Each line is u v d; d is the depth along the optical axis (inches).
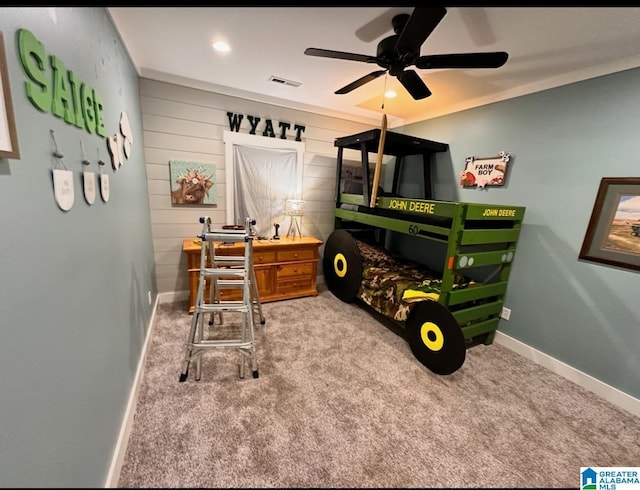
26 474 27.9
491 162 108.5
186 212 124.4
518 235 99.5
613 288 78.3
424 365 90.0
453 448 61.5
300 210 136.3
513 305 103.1
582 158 83.1
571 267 87.0
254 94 124.2
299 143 139.6
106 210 55.6
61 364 35.4
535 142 94.7
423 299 91.3
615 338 78.3
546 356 93.6
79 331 41.0
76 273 40.9
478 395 78.6
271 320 115.7
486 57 61.2
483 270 112.5
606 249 79.0
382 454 59.1
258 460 56.0
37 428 29.9
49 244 33.8
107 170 57.6
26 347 28.6
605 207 78.5
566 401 78.3
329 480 53.2
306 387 77.5
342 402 72.9
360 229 158.6
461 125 121.0
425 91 80.9
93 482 42.5
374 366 88.8
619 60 74.4
